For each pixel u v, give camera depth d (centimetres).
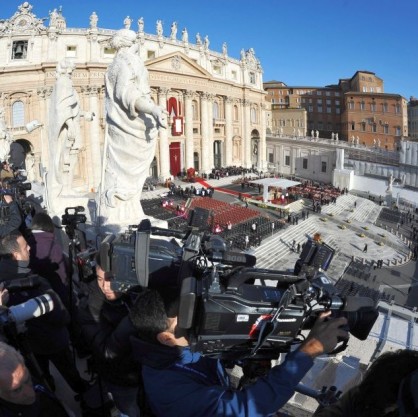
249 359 289
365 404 236
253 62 7162
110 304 366
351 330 280
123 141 791
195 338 250
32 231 570
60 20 4844
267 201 4719
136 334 284
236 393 236
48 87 4847
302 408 583
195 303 244
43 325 420
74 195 1098
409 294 2873
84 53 4972
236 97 6856
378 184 5834
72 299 479
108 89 775
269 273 269
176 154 5972
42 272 541
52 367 541
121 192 809
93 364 416
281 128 9094
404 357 239
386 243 3962
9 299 421
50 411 304
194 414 235
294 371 238
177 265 329
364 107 8388
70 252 533
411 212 5184
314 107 9738
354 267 3344
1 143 2092
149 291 271
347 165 6366
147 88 774
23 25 4812
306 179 7169
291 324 262
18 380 267
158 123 695
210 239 339
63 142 1052
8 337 345
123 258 327
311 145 7088
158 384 252
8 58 4822
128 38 759
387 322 1541
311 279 281
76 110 1053
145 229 338
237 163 7112
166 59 5497
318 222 4412
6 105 4872
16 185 1122
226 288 251
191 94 5947
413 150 5303
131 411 368
